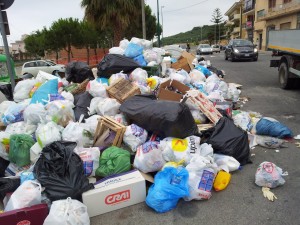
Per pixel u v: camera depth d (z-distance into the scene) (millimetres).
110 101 4746
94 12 15438
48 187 3051
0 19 5531
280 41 9148
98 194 3145
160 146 3779
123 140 4098
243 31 55625
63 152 3254
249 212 3090
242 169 4047
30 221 2812
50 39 24172
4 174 4094
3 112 5570
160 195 3129
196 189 3279
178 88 5797
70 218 2611
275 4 34281
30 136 4164
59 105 4570
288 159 4270
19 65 36906
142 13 15320
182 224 2963
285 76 9062
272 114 6555
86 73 7094
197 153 3795
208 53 33938
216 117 4844
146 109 4098
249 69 15266
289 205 3164
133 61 6422
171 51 12586
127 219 3100
